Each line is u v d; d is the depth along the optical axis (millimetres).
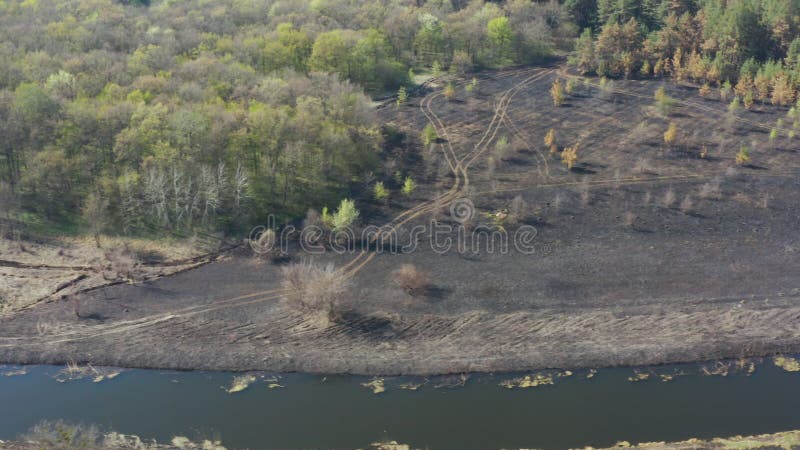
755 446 45125
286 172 77875
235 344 56969
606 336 57656
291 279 62312
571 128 98375
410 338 57844
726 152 90188
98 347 56438
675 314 60281
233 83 92562
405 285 64500
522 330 58656
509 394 51531
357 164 86062
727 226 74562
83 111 76875
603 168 87000
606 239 72688
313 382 53125
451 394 51594
